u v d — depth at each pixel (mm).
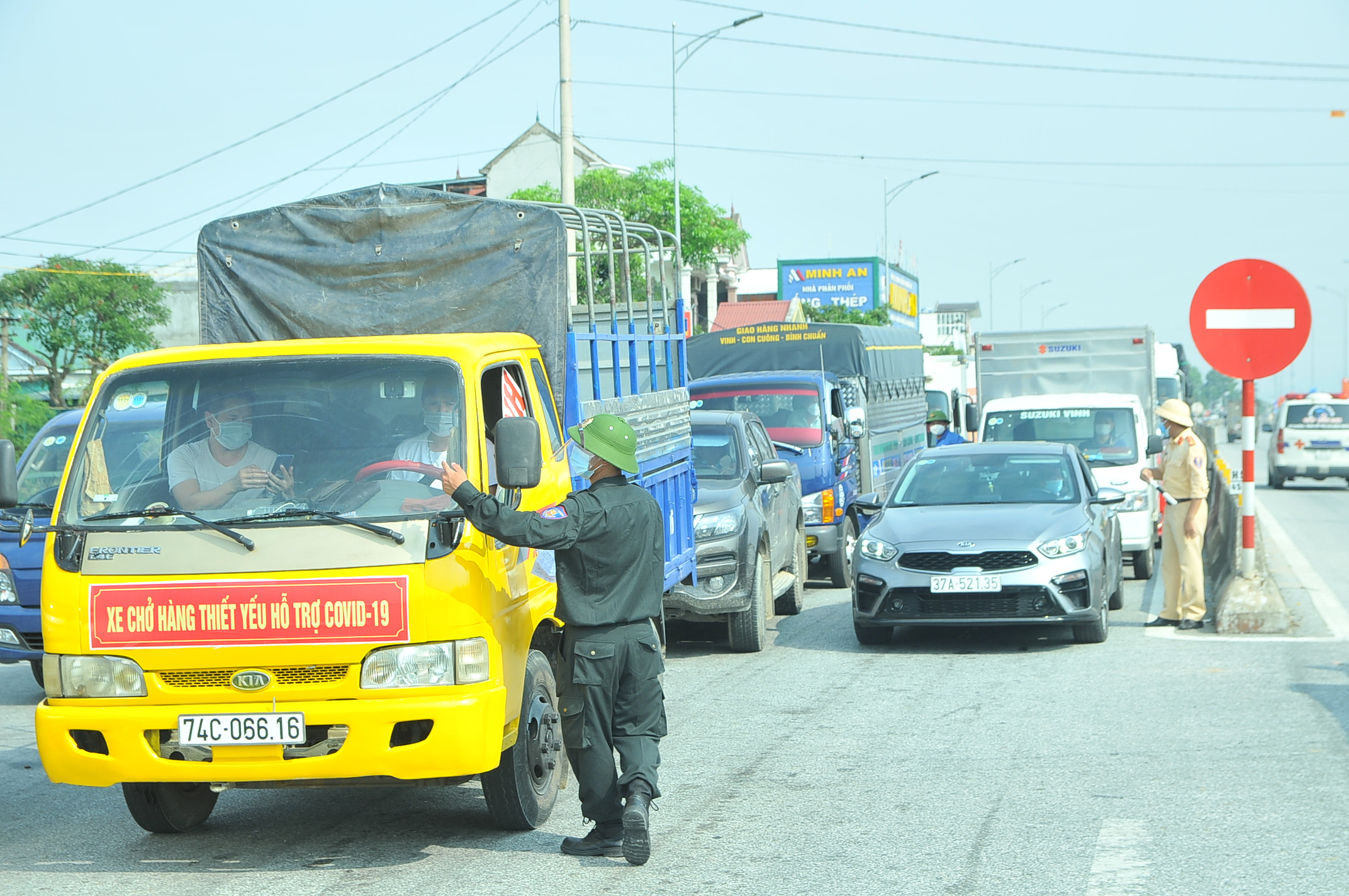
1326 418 36406
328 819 6977
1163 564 13055
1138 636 12336
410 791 7586
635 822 5797
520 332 8094
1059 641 12266
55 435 11891
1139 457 17484
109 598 5828
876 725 8844
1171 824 6434
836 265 79312
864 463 19141
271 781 5770
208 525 5844
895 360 23219
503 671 6059
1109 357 21016
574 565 6031
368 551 5766
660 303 10766
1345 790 6969
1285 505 30547
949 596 11484
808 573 19016
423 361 6359
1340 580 16109
